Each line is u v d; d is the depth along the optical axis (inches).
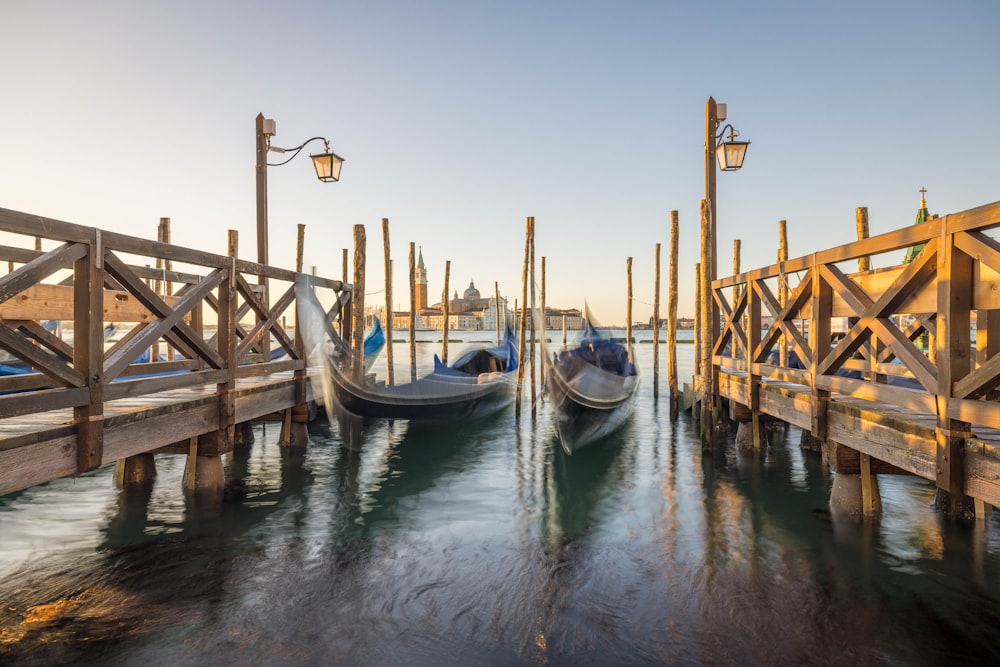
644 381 869.8
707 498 259.9
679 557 189.0
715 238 391.2
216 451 237.1
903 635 139.7
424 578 172.1
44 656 128.6
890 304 166.4
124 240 171.5
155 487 262.7
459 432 423.8
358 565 182.2
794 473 303.4
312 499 258.5
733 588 165.0
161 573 175.3
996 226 124.2
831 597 159.8
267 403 289.4
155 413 192.5
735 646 134.6
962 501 219.1
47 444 146.9
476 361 542.6
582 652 132.1
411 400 371.9
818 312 218.8
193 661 127.3
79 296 156.6
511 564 183.0
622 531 215.9
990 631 141.9
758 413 324.8
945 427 142.6
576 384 354.3
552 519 231.3
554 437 408.8
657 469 315.0
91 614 148.9
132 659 127.9
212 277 225.8
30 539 203.9
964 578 172.4
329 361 329.7
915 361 155.1
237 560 186.2
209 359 225.3
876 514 210.5
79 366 156.4
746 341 326.0
